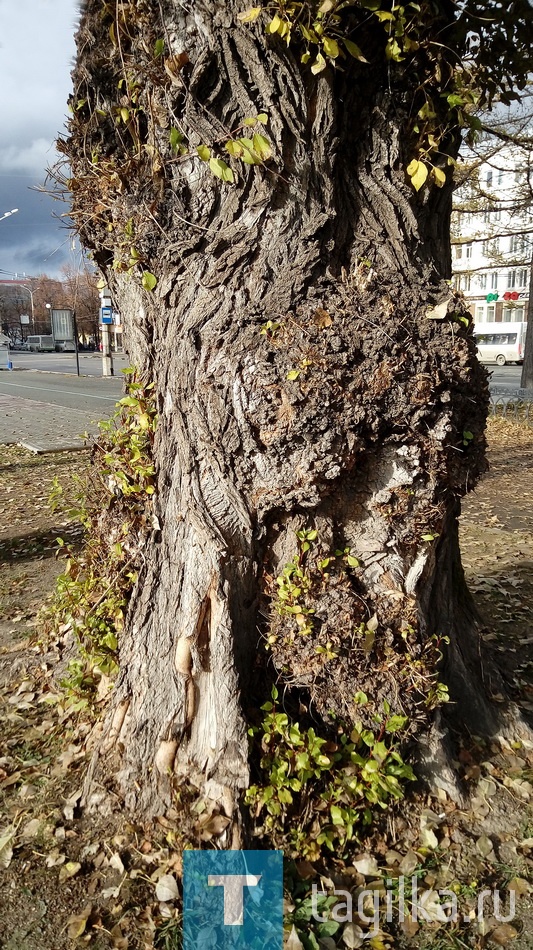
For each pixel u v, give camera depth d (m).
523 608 4.81
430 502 2.69
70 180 2.94
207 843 2.34
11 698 3.52
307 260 2.51
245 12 2.29
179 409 2.59
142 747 2.61
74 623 3.20
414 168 2.59
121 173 2.67
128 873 2.35
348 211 2.66
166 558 2.69
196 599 2.56
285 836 2.41
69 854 2.45
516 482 9.34
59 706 3.33
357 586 2.71
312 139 2.49
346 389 2.41
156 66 2.43
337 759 2.52
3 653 4.08
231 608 2.55
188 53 2.41
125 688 2.72
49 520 7.16
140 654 2.70
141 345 2.83
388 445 2.60
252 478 2.53
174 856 2.37
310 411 2.36
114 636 2.96
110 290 3.20
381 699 2.65
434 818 2.60
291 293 2.50
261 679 2.67
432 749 2.78
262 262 2.52
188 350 2.55
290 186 2.49
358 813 2.48
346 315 2.47
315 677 2.62
